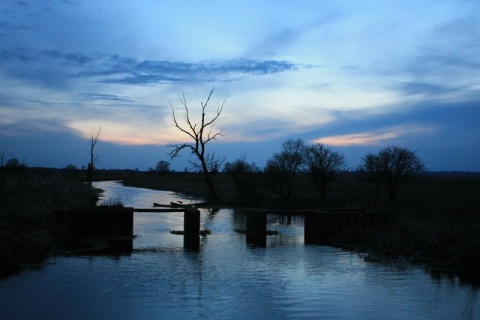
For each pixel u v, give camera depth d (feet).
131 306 43.83
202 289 50.55
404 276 58.34
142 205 151.94
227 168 197.06
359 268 63.21
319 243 87.61
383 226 88.74
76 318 40.16
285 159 172.55
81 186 186.70
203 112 182.29
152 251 75.20
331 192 193.06
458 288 52.60
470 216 95.09
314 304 45.70
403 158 146.82
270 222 126.62
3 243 58.65
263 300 46.73
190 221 97.40
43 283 51.49
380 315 42.65
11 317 40.01
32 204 87.92
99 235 89.66
